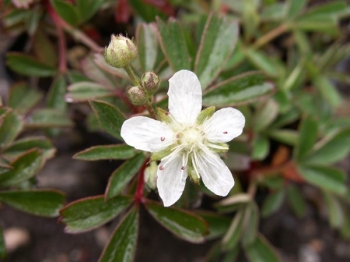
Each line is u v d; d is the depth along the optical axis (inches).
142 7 2.2
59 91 2.2
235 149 2.0
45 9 2.2
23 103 2.2
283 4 2.6
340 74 2.6
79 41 2.4
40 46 2.3
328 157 2.3
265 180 2.3
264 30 2.7
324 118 2.6
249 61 2.5
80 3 2.1
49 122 2.2
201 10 2.6
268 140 2.5
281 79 2.4
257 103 2.4
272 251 2.3
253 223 2.2
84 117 2.6
